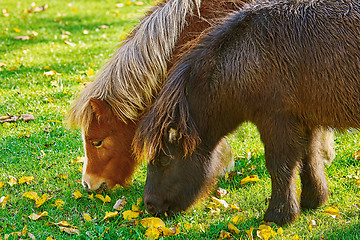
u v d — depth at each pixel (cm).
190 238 531
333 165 680
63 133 801
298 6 500
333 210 561
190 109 514
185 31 579
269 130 501
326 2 498
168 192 535
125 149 585
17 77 1037
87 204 612
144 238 528
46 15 1612
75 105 572
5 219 573
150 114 517
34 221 570
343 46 478
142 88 566
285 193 526
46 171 690
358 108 490
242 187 644
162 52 570
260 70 484
